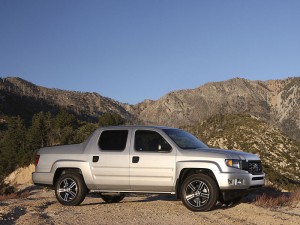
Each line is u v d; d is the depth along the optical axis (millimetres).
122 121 109125
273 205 10359
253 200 11172
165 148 9711
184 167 9391
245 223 8008
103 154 10156
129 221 8242
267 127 156750
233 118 168750
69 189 10484
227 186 9070
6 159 95812
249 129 150750
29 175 71688
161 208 9891
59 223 7996
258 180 9711
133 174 9820
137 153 9852
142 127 10109
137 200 12391
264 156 130625
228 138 147375
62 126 126062
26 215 8820
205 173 9523
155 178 9648
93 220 8352
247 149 135625
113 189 10109
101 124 104812
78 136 103875
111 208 9992
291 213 9336
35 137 101938
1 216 8586
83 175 10289
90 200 12109
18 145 99938
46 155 10844
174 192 9594
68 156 10555
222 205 10297
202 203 9250
